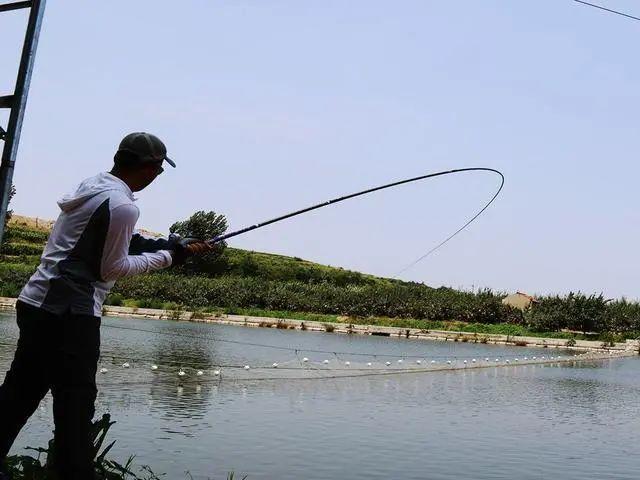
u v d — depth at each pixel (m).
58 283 3.40
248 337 29.67
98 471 4.21
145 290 46.88
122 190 3.52
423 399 13.27
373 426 9.84
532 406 13.24
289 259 80.44
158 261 3.75
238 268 67.56
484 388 15.87
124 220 3.42
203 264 61.72
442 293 48.78
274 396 12.25
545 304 45.38
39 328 3.41
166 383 13.01
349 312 48.06
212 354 20.39
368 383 15.44
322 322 41.84
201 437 8.27
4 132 4.21
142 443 7.73
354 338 34.50
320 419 10.12
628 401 14.75
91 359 3.44
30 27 4.22
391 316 47.94
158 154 3.68
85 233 3.43
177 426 8.85
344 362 19.59
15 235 70.25
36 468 4.10
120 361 16.55
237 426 9.14
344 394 13.23
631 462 8.41
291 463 7.31
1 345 17.14
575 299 44.75
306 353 23.05
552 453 8.70
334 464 7.43
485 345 35.56
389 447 8.46
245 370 15.98
